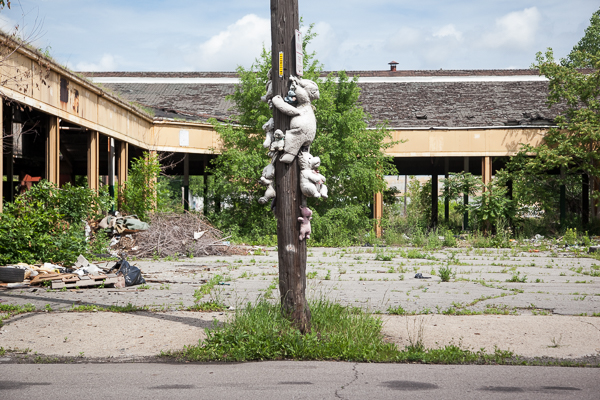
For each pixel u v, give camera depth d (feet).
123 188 72.54
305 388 16.16
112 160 70.18
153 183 73.67
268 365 19.12
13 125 67.26
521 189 92.68
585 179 100.68
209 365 19.11
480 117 100.37
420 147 95.86
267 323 21.45
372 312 28.07
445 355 19.80
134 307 28.63
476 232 91.81
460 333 23.59
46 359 19.74
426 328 24.47
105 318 26.03
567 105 103.40
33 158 76.23
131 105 74.49
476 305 30.91
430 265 54.60
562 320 26.35
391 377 17.46
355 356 19.98
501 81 118.11
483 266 53.93
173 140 86.69
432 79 120.37
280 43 22.54
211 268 49.55
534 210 99.60
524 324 25.40
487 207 92.32
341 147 82.69
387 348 20.74
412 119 100.73
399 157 103.35
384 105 107.96
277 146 22.00
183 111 96.12
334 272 47.47
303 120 22.06
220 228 85.05
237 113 103.45
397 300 32.24
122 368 18.62
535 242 85.87
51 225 45.55
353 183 84.58
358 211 84.12
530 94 110.32
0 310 27.73
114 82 122.72
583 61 97.96
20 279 37.22
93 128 63.16
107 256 55.26
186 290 35.76
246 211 86.33
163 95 114.83
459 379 17.21
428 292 35.73
